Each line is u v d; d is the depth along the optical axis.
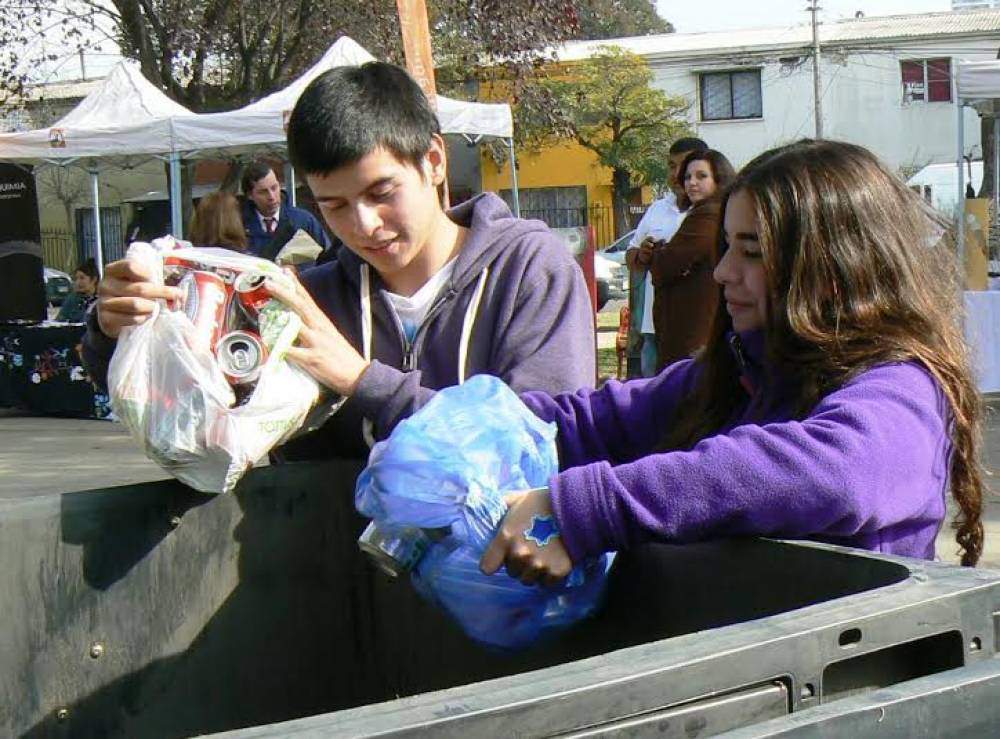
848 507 1.48
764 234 1.72
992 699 1.17
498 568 1.60
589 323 2.23
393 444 1.65
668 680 1.07
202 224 5.71
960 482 1.75
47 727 1.70
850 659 1.20
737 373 1.91
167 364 1.71
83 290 11.94
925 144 35.69
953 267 1.84
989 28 35.41
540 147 32.25
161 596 1.81
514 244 2.19
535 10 16.75
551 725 1.02
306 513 1.93
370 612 1.98
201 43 15.24
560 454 2.04
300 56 16.06
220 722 1.86
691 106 36.03
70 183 28.80
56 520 1.71
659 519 1.52
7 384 10.93
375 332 2.22
